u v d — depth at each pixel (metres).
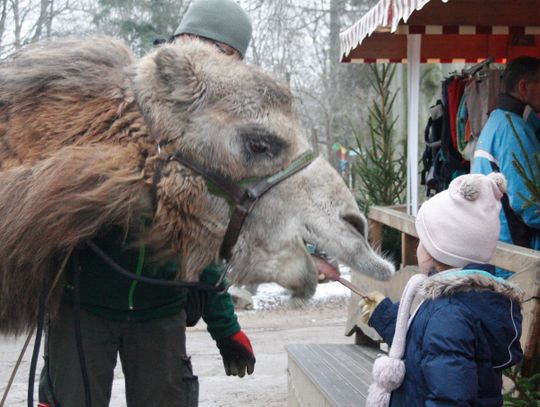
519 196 4.07
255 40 24.23
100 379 3.17
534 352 3.38
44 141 2.85
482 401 2.72
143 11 17.56
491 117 4.79
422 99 13.60
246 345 3.73
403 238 5.71
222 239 2.98
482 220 2.81
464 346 2.62
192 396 3.47
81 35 3.24
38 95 2.91
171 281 2.96
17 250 2.71
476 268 2.83
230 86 2.98
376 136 12.44
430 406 2.61
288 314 10.62
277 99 3.04
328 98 24.86
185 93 2.93
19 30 19.98
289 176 2.97
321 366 4.87
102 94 2.95
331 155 23.95
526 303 3.38
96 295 3.11
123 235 2.98
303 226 2.96
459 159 6.12
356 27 6.36
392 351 2.81
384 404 2.83
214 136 2.93
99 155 2.78
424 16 6.09
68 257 2.85
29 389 2.85
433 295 2.71
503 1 6.07
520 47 6.91
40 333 2.83
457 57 7.54
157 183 2.88
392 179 10.77
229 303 3.67
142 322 3.23
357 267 2.93
